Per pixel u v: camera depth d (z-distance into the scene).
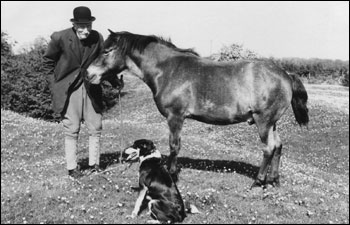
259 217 7.41
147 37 8.95
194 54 9.18
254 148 22.81
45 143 14.95
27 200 7.82
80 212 7.32
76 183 8.82
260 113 8.38
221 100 8.46
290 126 27.27
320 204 8.33
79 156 12.38
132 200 7.94
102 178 9.18
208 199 7.98
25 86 36.09
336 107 32.84
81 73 9.03
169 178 6.82
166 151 12.72
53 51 8.85
